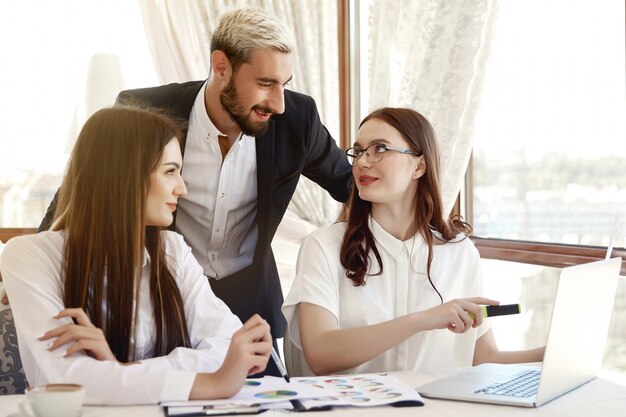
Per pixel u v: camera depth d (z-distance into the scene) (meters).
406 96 3.18
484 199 3.21
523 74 2.95
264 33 1.93
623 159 2.48
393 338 1.63
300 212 4.43
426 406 1.34
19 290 1.45
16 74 4.25
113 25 4.38
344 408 1.30
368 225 1.85
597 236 2.60
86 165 1.52
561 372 1.40
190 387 1.31
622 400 1.41
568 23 2.71
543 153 2.85
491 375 1.57
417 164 1.85
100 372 1.32
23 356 1.50
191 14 4.33
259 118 2.00
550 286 2.73
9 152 4.25
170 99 2.11
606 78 2.55
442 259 1.88
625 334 2.38
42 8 4.27
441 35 2.93
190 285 1.67
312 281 1.78
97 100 4.08
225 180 2.12
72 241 1.50
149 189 1.53
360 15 4.40
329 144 2.29
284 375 1.47
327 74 4.48
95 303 1.50
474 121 2.86
